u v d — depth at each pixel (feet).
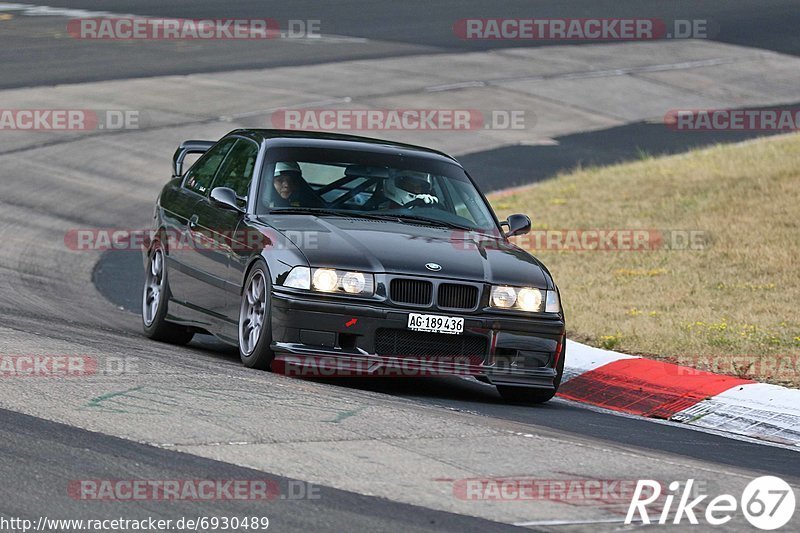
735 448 76.84
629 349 105.91
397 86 290.35
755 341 107.14
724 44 378.73
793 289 129.18
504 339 84.79
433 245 87.56
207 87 273.13
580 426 79.25
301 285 82.33
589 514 54.70
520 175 220.84
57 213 172.86
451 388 94.07
